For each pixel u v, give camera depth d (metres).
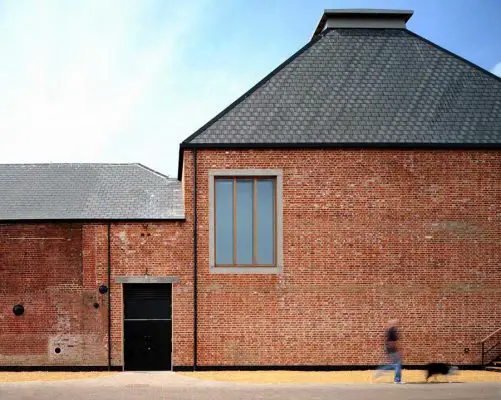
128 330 21.16
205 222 21.08
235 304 20.86
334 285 20.94
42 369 20.94
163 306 21.25
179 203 22.64
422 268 21.11
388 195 21.25
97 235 21.30
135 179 24.70
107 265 21.20
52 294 21.17
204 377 19.22
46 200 22.98
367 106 22.17
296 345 20.75
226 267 20.95
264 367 20.67
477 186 21.42
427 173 21.39
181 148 21.19
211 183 21.12
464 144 21.36
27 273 21.23
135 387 17.16
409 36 23.97
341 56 23.30
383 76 22.92
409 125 21.80
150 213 21.81
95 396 15.64
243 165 21.19
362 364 20.72
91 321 21.08
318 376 19.38
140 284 21.30
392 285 21.00
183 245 21.16
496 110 22.31
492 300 21.16
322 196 21.17
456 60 23.48
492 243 21.31
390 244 21.14
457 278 21.14
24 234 21.34
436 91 22.64
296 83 22.55
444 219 21.28
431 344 20.92
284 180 21.16
